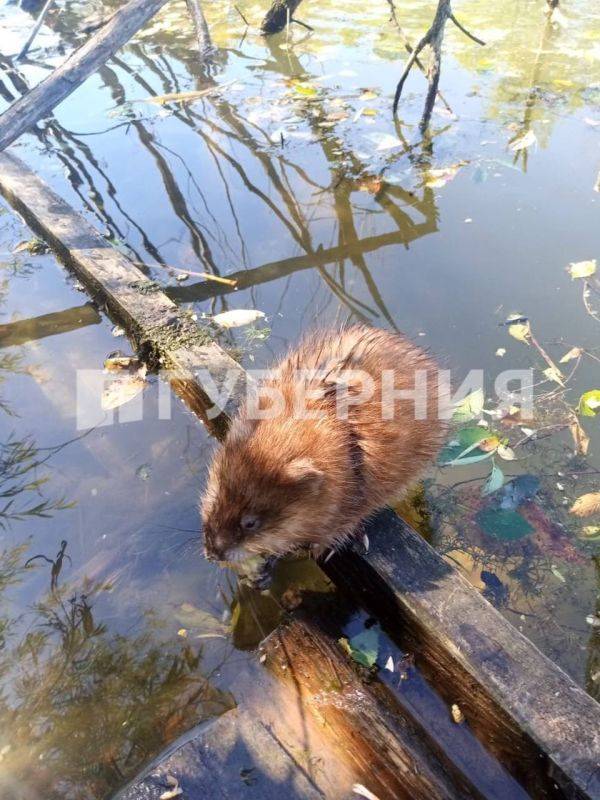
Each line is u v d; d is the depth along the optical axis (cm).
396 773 35
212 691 39
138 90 108
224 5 136
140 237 77
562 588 45
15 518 49
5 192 81
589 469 52
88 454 53
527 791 34
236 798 34
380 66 109
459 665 37
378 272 70
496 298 66
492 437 53
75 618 43
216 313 67
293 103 100
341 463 43
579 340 61
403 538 43
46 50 123
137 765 36
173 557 46
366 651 40
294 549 46
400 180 83
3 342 64
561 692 34
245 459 43
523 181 81
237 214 80
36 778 36
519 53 110
